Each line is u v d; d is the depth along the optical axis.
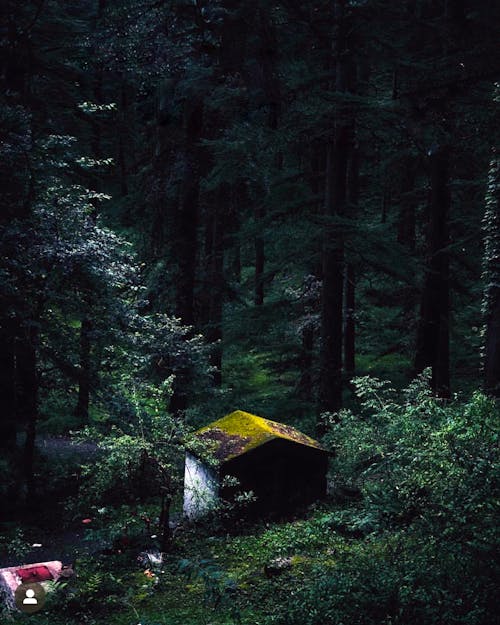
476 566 8.06
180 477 16.03
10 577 10.47
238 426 14.50
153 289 21.53
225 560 11.42
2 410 19.50
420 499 9.41
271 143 18.36
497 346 15.87
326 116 17.78
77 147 24.31
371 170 26.42
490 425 9.05
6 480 17.39
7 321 16.23
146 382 16.14
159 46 19.88
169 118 20.98
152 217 22.64
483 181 21.80
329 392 18.45
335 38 17.89
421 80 15.35
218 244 24.47
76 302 16.09
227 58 20.09
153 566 11.20
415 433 10.05
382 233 18.36
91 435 12.50
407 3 22.39
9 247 14.95
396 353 29.50
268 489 13.44
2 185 15.77
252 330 22.11
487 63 14.02
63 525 15.46
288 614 8.47
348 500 13.60
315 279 23.09
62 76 21.48
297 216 20.05
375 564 9.34
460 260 21.92
